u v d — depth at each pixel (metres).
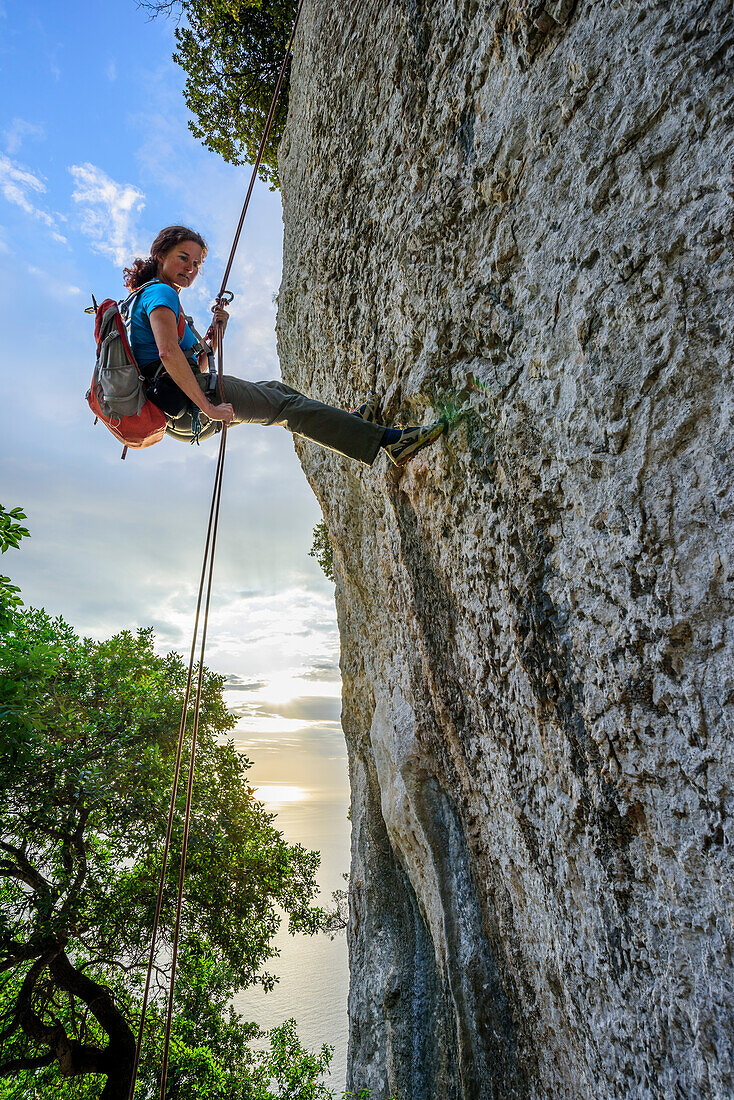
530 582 2.47
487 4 2.60
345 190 4.30
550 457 2.34
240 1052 10.01
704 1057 1.71
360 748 6.38
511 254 2.58
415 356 3.39
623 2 1.99
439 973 4.47
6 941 7.53
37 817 8.27
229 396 2.93
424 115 3.20
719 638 1.70
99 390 2.56
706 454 1.73
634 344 1.96
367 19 3.92
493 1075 3.17
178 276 2.75
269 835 10.41
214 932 9.55
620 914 2.07
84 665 9.57
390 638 4.76
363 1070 5.13
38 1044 8.34
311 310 5.12
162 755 9.62
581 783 2.24
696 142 1.78
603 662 2.09
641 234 1.94
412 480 3.40
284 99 10.11
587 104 2.15
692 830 1.76
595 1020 2.21
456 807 3.81
